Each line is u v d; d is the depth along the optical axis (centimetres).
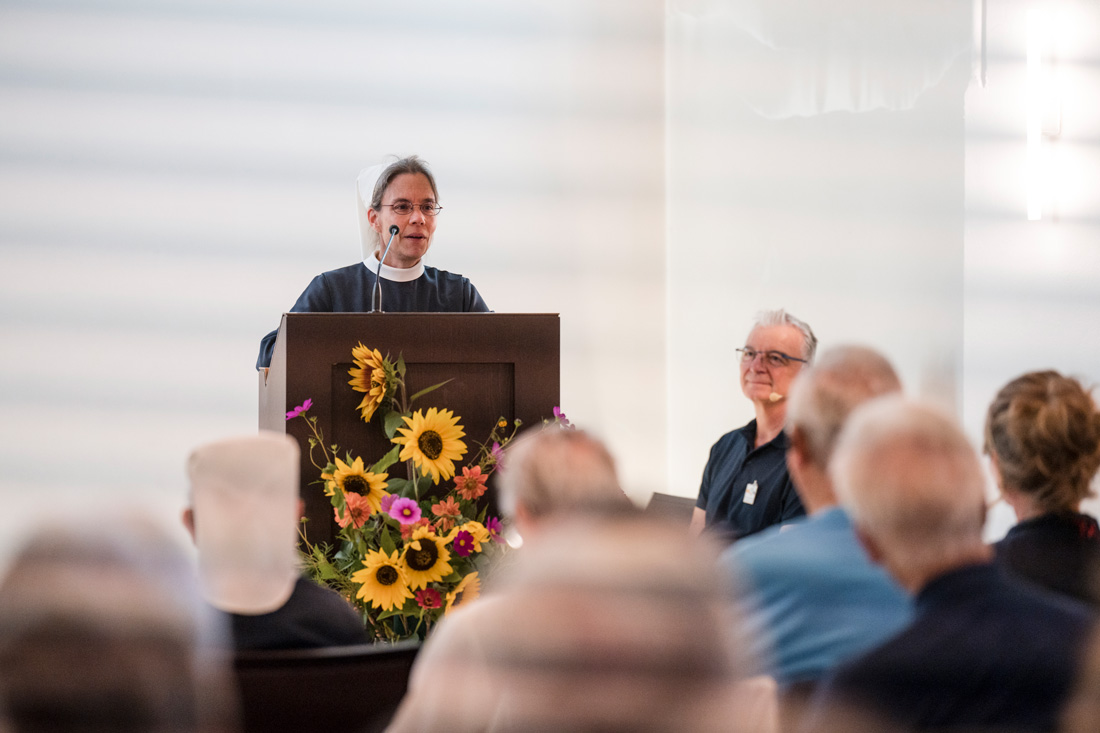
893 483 228
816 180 805
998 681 214
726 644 160
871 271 735
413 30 978
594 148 1016
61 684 149
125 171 921
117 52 921
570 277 1013
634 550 163
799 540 281
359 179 707
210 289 933
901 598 272
